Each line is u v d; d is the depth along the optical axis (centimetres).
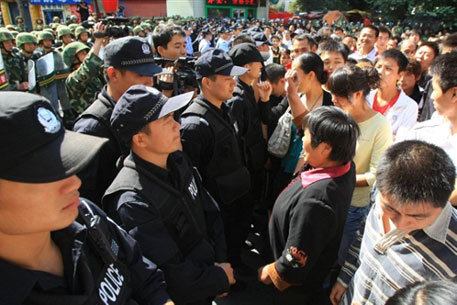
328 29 779
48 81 468
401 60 249
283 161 249
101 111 175
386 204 102
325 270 164
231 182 218
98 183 169
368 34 462
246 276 254
